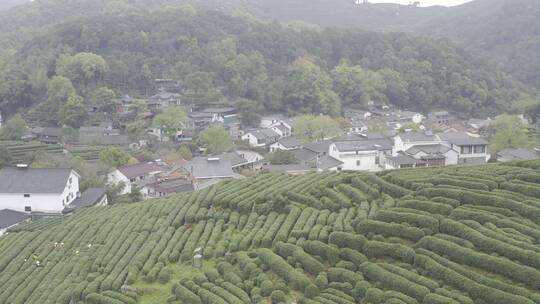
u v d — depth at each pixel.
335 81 181.25
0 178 78.62
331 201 55.66
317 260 44.28
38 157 101.56
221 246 50.38
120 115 148.62
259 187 64.38
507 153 102.88
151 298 44.72
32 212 77.06
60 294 46.78
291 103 166.88
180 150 120.69
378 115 169.12
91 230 60.28
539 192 46.78
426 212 46.50
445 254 40.78
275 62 190.75
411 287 37.56
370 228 46.09
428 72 192.12
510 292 35.03
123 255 52.69
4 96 155.00
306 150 120.19
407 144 109.94
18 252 57.56
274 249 48.09
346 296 39.00
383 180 56.16
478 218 43.94
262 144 136.50
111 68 164.25
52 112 146.75
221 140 123.25
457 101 179.50
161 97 153.88
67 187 79.25
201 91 162.00
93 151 120.25
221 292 42.16
